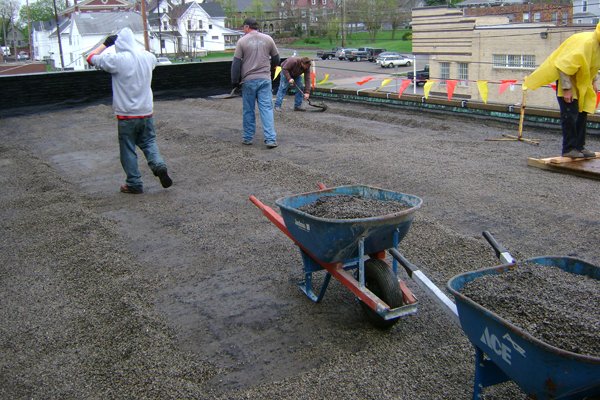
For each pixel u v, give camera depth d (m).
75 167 9.70
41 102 17.03
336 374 3.66
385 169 8.28
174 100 18.50
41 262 5.59
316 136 11.26
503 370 2.83
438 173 7.98
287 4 80.31
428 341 4.03
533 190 7.15
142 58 7.42
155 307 4.63
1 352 4.06
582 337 2.69
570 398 2.63
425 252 5.39
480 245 5.42
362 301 4.14
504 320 2.68
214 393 3.51
